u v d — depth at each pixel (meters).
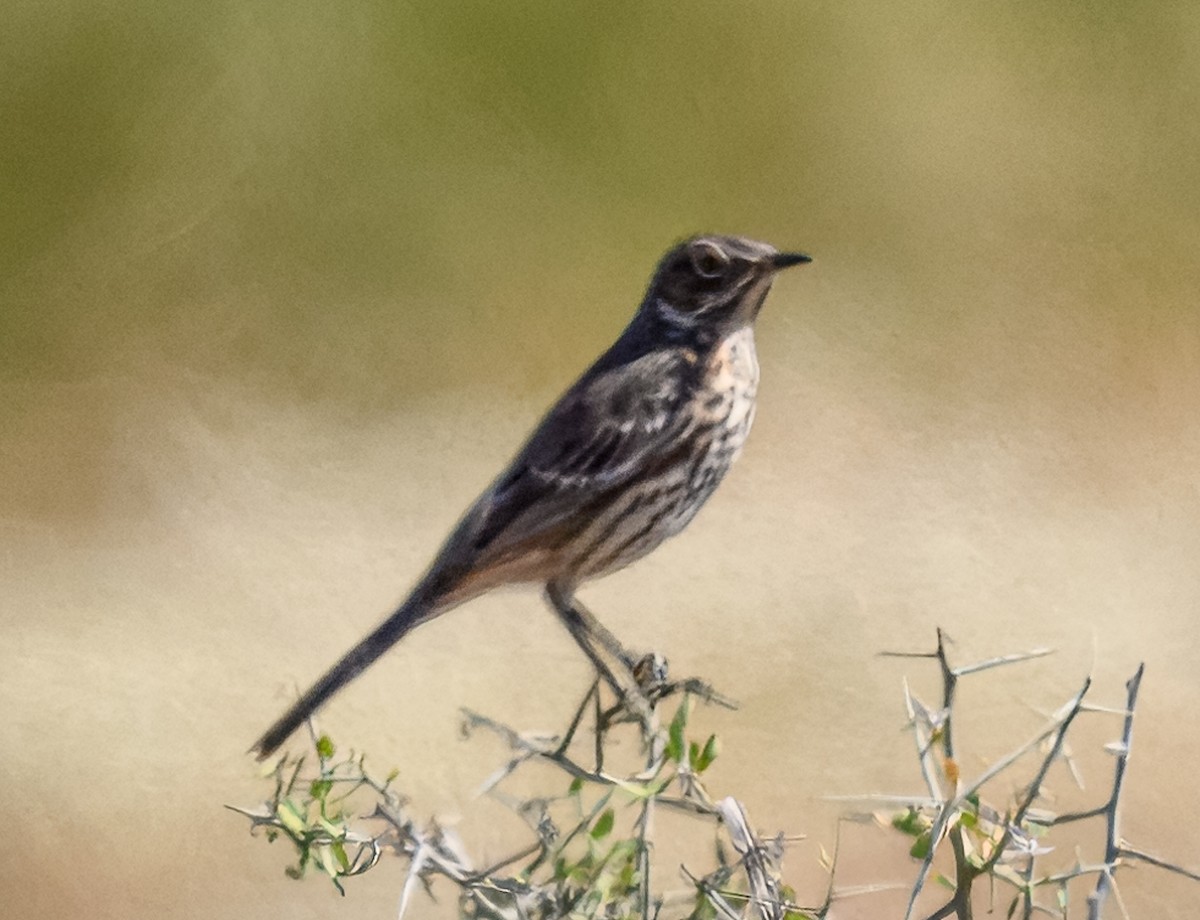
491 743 10.41
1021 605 12.21
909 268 17.00
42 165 16.70
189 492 14.96
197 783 10.81
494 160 17.33
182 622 12.77
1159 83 17.69
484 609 12.39
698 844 8.78
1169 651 11.46
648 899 5.22
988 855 5.08
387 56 17.23
